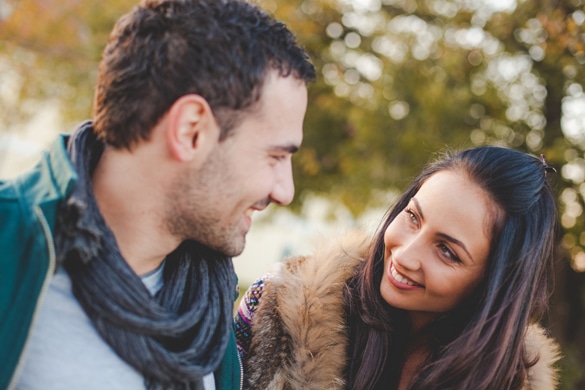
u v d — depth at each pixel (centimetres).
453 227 139
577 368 448
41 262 109
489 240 141
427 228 141
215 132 117
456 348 142
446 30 521
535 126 503
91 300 117
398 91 523
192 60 114
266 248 1319
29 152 921
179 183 119
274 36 121
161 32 117
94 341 119
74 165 116
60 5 720
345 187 627
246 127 118
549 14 441
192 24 116
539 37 471
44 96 761
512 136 508
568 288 517
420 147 511
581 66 448
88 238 114
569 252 489
